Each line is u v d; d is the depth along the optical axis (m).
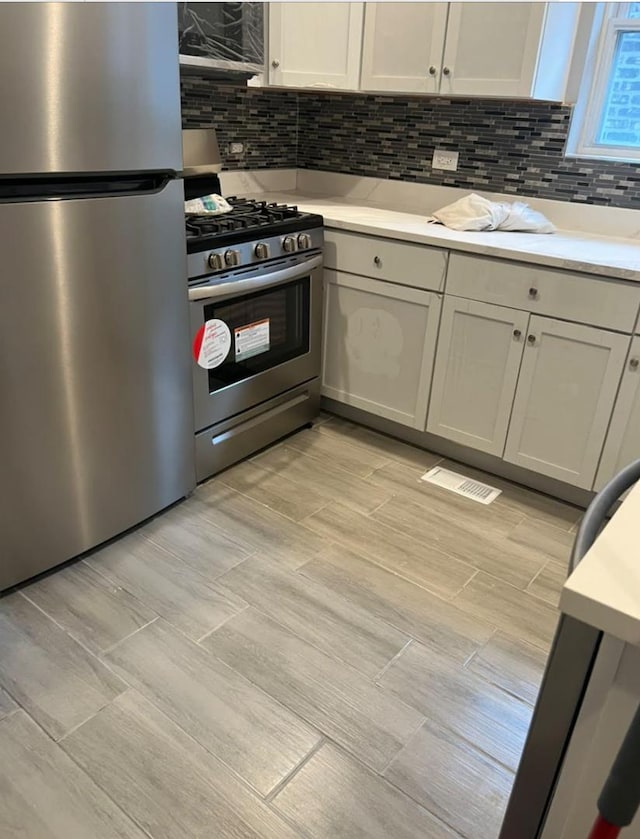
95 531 2.04
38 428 1.78
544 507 2.45
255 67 2.59
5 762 1.42
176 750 1.46
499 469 2.63
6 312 1.61
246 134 3.17
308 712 1.57
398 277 2.56
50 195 1.63
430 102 2.94
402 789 1.41
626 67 2.53
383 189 3.21
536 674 1.72
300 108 3.38
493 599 1.97
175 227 1.96
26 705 1.55
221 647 1.75
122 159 1.74
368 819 1.34
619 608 0.58
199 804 1.35
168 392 2.13
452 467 2.69
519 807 0.83
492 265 2.29
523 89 2.38
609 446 2.23
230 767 1.43
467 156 2.91
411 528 2.29
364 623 1.85
